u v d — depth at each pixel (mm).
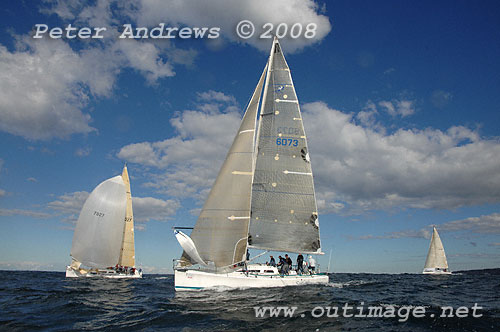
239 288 18391
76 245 30578
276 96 22125
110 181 31953
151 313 12781
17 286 22547
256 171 21219
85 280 29047
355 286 22547
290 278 19766
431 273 49000
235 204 19578
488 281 33438
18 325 11031
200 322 11414
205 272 18391
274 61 22594
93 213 31016
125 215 34188
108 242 31234
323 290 18828
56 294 18234
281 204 21141
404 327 11016
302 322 11477
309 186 21516
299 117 21969
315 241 21250
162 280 31375
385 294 18938
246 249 19484
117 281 28500
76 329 10602
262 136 21719
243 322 11391
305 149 21766
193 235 19406
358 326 11094
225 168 20141
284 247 20891
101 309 13781
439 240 49156
